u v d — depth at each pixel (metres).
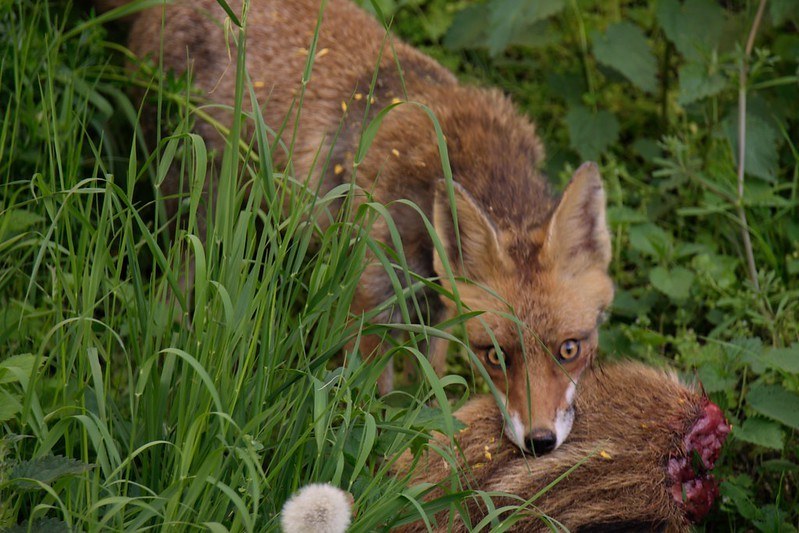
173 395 6.18
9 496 5.30
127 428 6.08
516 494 6.26
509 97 9.89
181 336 5.92
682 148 10.09
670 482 6.33
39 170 8.24
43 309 7.23
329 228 6.11
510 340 7.52
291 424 5.80
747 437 7.60
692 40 10.84
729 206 9.98
